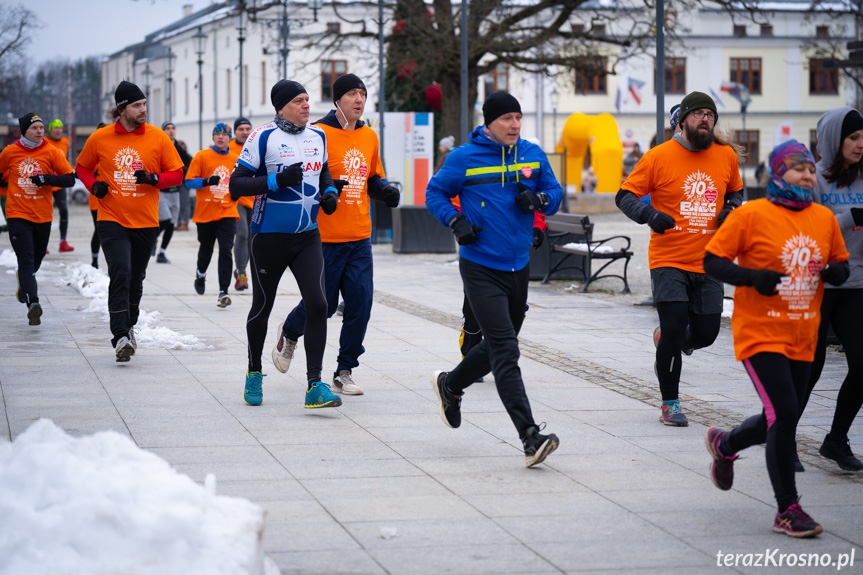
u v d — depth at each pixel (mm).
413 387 7566
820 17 58062
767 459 4496
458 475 5273
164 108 72812
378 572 3896
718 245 4570
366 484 5082
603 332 10453
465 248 5641
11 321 10617
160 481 3264
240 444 5809
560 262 14930
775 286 4395
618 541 4309
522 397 5441
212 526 3176
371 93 34188
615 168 41531
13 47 50031
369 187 7281
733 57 60031
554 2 28109
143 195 8195
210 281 14898
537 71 29766
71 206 46469
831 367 8641
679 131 7051
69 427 6078
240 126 12109
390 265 18016
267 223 6562
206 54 64500
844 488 5156
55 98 134250
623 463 5562
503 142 5570
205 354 8852
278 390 7379
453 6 28719
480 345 5766
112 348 9039
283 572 3867
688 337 6633
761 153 60844
